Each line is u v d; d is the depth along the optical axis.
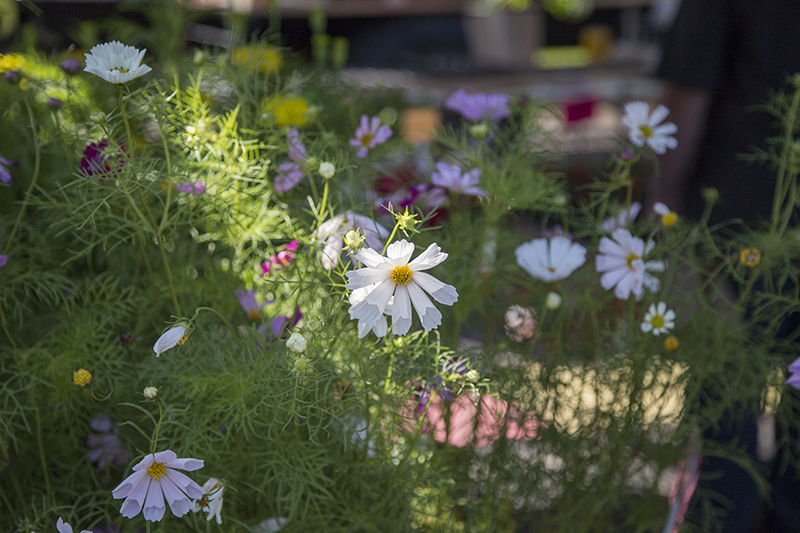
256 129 1.08
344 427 0.99
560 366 1.10
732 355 1.14
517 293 1.16
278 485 1.00
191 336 1.01
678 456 1.15
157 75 1.19
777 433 1.46
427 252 0.89
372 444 1.03
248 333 1.01
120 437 1.04
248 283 1.08
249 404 1.00
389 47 2.92
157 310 1.06
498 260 1.13
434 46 3.03
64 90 1.15
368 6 2.95
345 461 1.02
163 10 1.33
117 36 1.40
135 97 1.02
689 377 1.11
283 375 0.97
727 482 1.39
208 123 1.04
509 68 2.63
